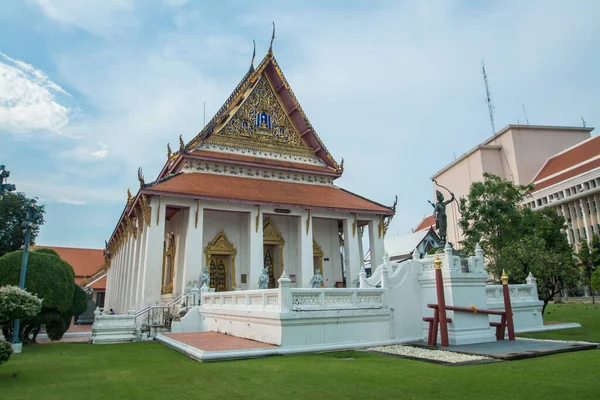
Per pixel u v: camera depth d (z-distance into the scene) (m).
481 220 28.17
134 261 25.94
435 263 13.27
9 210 40.72
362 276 16.52
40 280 15.98
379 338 13.78
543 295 23.56
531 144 74.25
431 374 8.54
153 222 23.05
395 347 13.08
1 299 10.22
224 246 26.80
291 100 32.44
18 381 8.80
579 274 22.56
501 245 26.92
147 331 18.34
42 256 16.73
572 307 35.47
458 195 81.38
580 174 59.38
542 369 8.94
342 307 13.33
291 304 12.66
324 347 12.50
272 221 28.72
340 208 28.20
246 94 31.34
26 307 10.40
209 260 26.28
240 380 8.23
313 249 29.97
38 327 17.08
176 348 13.75
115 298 38.59
